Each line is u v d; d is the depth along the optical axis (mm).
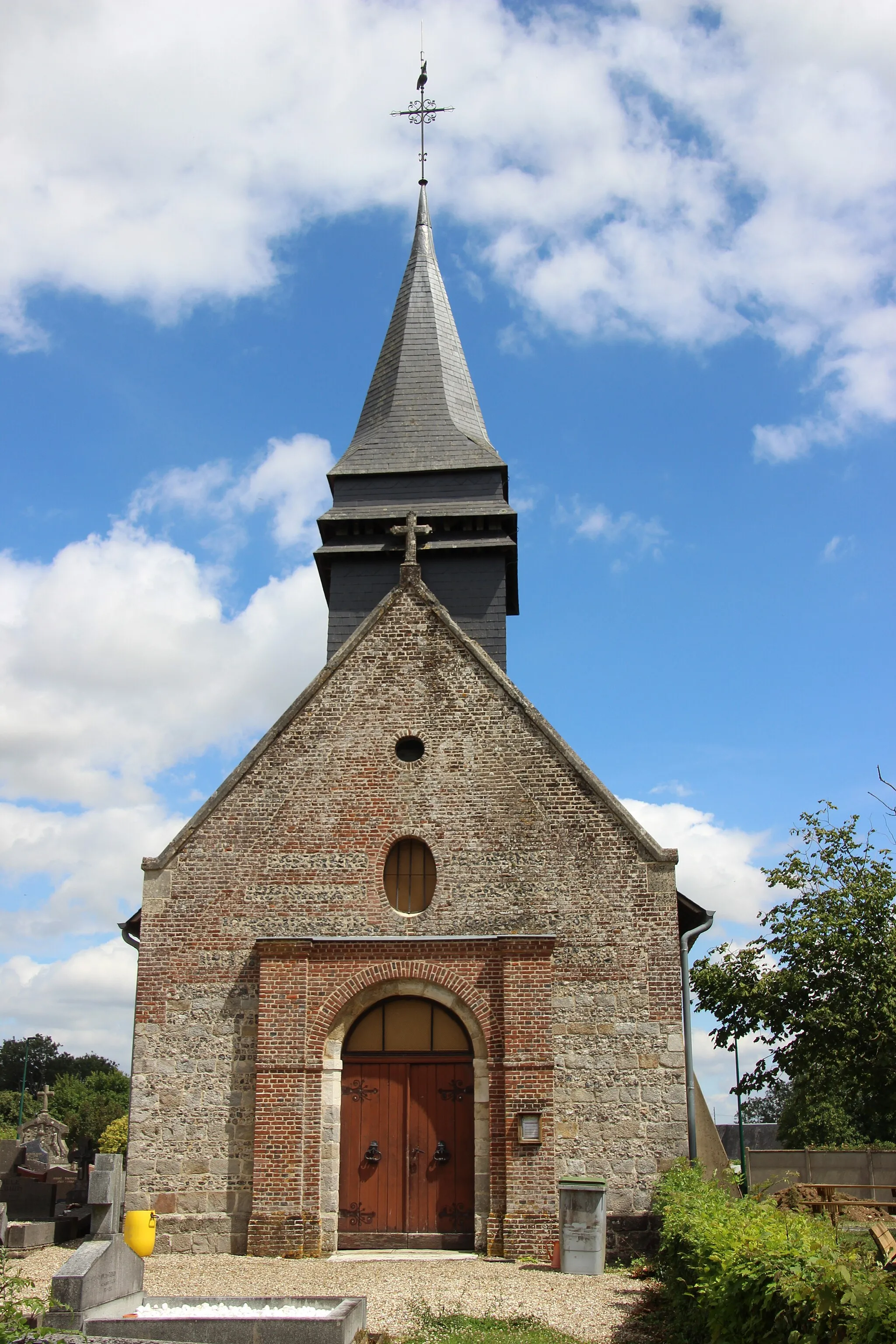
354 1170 15523
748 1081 21109
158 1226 15172
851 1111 39125
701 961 22109
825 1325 5926
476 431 24484
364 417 24750
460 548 21609
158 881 16672
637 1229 14688
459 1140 15578
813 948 20875
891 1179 20812
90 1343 8305
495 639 21141
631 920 15984
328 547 22016
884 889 21000
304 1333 8914
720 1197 11703
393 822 16781
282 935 16375
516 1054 15281
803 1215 9281
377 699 17422
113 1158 10328
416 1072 15867
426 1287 12359
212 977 16234
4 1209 14445
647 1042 15469
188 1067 15844
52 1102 67375
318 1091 15516
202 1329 8969
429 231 27391
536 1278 13125
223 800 17016
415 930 16219
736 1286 7094
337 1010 15797
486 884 16375
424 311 25594
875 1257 7215
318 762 17141
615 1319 10844
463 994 15719
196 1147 15500
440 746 17094
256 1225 14875
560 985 15781
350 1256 14703
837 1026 20078
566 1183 13875
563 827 16484
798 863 22141
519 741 16969
